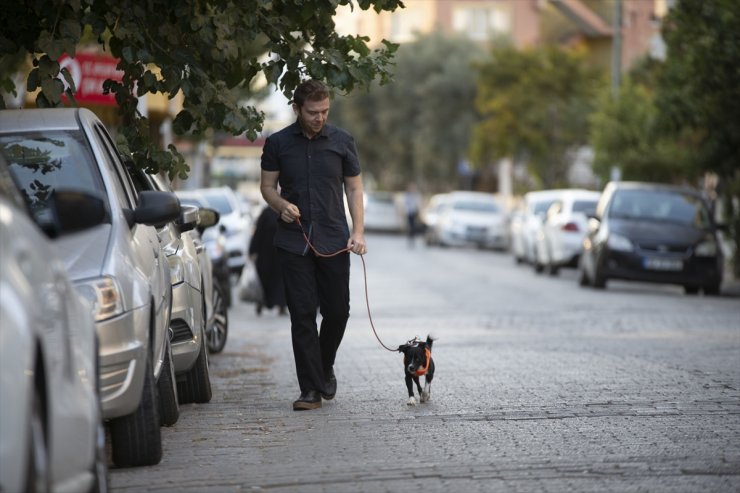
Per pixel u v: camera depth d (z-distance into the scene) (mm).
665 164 50031
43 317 6215
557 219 44750
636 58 73938
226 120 14016
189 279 13258
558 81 75188
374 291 36719
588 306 29875
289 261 13320
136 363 9273
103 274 9180
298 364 13422
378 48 14695
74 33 12984
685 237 35188
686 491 9164
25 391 5715
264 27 14203
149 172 14641
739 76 35562
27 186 10078
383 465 10203
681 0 35844
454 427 12094
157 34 13742
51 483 6273
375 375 16391
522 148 76312
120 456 10070
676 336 21766
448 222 69688
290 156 13328
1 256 5895
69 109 10984
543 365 17188
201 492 9219
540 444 11102
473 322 25672
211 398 14453
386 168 97500
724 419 12445
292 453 10812
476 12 108188
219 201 40000
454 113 93062
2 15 13359
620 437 11422
